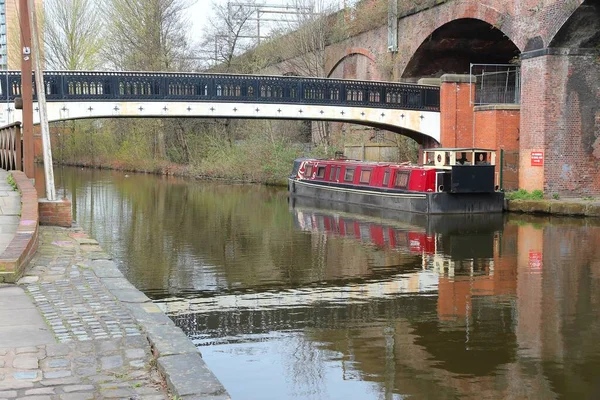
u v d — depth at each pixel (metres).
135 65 39.66
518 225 18.84
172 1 40.03
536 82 22.16
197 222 19.69
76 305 6.36
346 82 25.59
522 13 22.75
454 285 11.35
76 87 22.91
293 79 25.05
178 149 45.31
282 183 33.81
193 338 8.38
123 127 49.50
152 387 4.41
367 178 24.73
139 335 5.43
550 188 22.11
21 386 4.37
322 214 22.05
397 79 32.16
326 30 38.75
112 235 16.89
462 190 21.44
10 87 22.20
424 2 29.25
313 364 7.45
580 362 7.53
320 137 37.88
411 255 14.27
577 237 16.52
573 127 22.06
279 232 17.72
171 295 10.62
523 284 11.43
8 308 6.23
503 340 8.30
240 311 9.67
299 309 9.77
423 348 8.00
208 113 24.23
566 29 21.03
